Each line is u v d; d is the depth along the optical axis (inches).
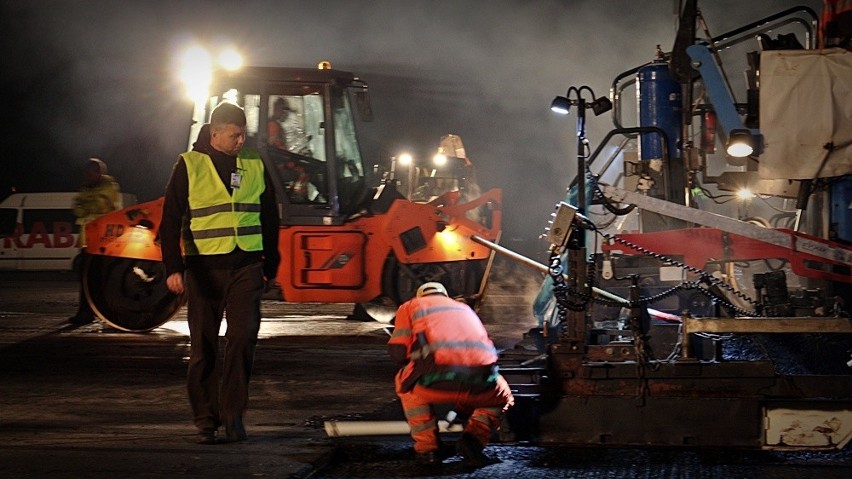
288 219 495.2
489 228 520.4
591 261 269.1
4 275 953.5
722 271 389.4
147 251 496.7
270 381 367.2
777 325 256.2
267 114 501.0
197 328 262.1
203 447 256.4
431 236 496.7
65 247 927.7
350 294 491.8
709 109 429.1
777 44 398.9
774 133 375.6
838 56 374.6
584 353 261.1
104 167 537.6
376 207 505.4
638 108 426.3
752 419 253.4
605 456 250.4
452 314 242.7
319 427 287.6
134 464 236.1
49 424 290.4
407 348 242.1
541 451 255.8
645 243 387.9
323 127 500.7
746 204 430.6
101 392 343.0
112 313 506.3
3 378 370.0
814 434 251.0
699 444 255.0
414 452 253.8
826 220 384.2
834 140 372.2
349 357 424.5
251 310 262.5
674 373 256.7
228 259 260.2
